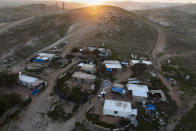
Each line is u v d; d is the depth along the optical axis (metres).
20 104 31.72
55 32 87.19
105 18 101.88
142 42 75.56
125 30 86.69
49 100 33.75
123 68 49.16
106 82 40.16
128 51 64.06
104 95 34.94
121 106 29.61
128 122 27.59
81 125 27.61
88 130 26.66
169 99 34.41
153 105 31.50
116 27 88.62
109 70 45.16
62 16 111.75
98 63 51.19
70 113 30.41
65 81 39.62
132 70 47.75
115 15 108.50
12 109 30.20
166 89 38.59
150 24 109.44
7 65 49.12
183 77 44.50
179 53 65.38
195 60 58.25
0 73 38.28
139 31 87.25
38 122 28.94
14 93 34.66
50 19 105.75
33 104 32.53
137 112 29.56
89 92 35.56
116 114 28.91
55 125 28.20
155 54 63.25
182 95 36.47
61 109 31.42
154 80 41.12
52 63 50.84
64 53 59.66
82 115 29.83
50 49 63.88
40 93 35.91
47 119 29.47
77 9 134.38
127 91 35.78
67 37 78.81
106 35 79.00
